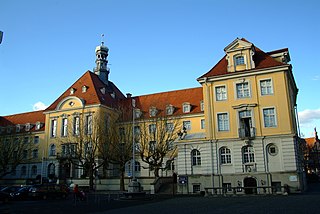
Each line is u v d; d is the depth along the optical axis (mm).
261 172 34938
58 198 37688
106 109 60375
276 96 36312
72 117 60438
